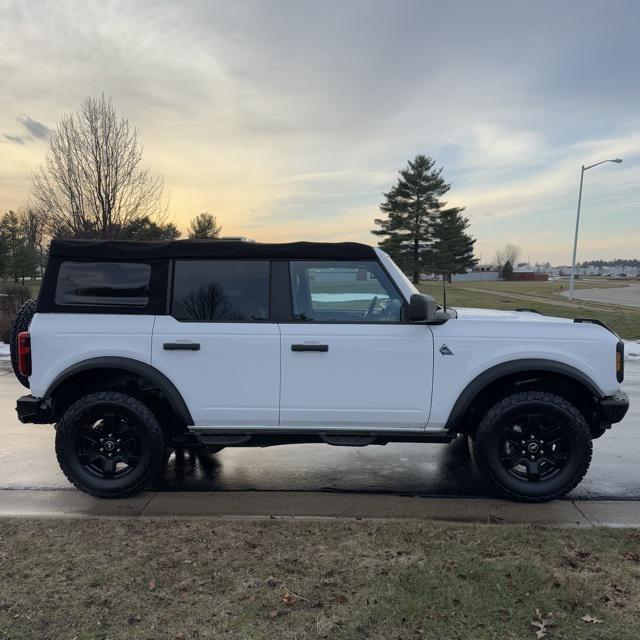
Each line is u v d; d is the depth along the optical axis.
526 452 4.07
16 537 3.43
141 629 2.53
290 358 4.00
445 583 2.88
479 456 4.05
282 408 4.05
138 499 4.17
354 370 4.00
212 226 59.31
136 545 3.32
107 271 4.08
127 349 4.00
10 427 6.26
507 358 3.98
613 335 4.05
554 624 2.56
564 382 4.19
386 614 2.63
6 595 2.79
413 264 59.25
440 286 55.56
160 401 4.30
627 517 3.83
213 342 4.00
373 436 4.11
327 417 4.06
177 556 3.18
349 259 4.09
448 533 3.47
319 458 5.24
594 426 4.24
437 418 4.04
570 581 2.91
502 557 3.16
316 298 4.11
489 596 2.77
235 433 4.14
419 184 58.06
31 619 2.60
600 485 4.49
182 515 3.86
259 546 3.30
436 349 3.98
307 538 3.40
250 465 5.03
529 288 55.59
